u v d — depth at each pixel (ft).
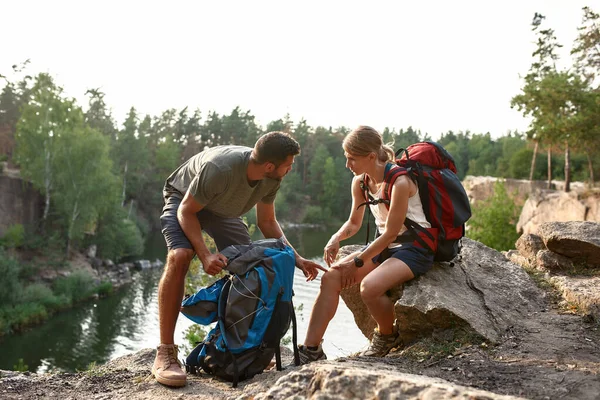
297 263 11.93
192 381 10.55
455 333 11.61
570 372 9.32
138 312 101.30
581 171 185.37
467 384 9.02
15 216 126.62
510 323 12.43
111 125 264.93
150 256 162.40
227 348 10.24
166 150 252.42
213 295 10.92
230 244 12.50
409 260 12.24
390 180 11.79
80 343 83.15
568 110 84.94
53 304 98.63
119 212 150.71
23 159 130.41
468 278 14.03
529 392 8.48
